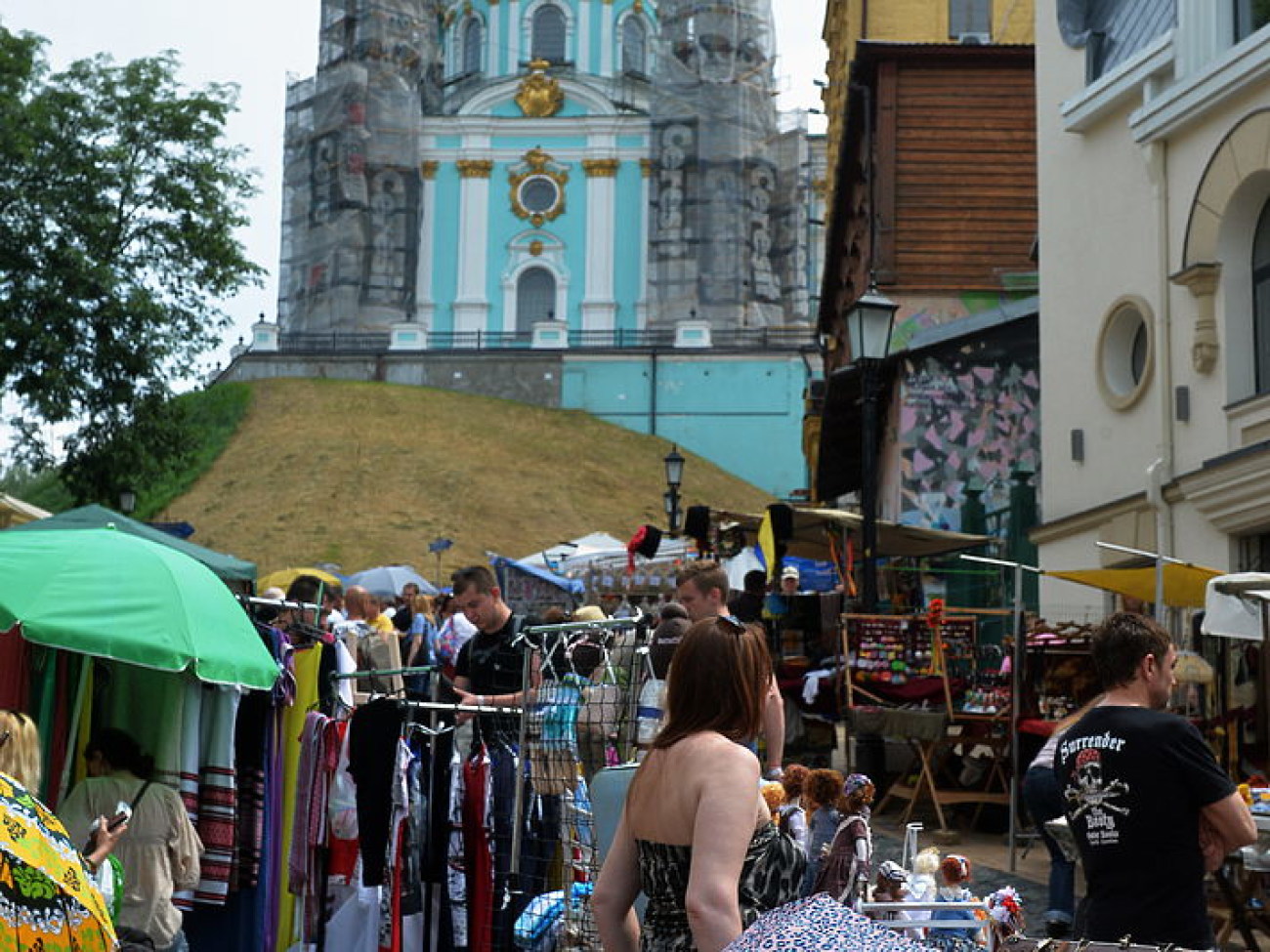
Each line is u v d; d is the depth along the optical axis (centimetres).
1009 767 1529
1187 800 598
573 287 9362
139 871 856
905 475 3006
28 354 3509
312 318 9025
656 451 7888
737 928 475
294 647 1032
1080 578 1418
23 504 2172
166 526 2852
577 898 777
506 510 6812
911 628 1619
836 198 3684
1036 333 3005
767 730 925
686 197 9206
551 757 827
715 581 920
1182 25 1736
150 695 919
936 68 3228
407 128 9231
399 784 909
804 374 8331
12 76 3503
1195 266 1695
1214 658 1429
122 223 3634
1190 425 1759
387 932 925
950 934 733
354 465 7119
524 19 9862
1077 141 2033
